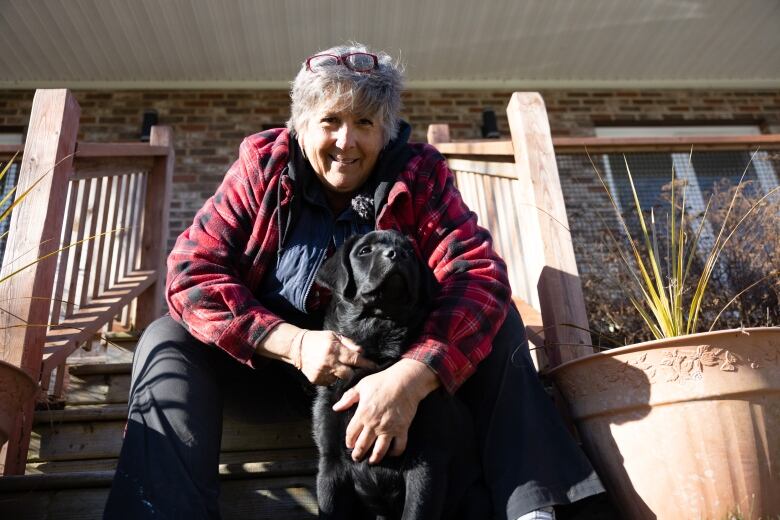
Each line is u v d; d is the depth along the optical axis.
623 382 1.68
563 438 1.67
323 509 1.62
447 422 1.60
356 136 1.95
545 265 2.35
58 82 5.88
